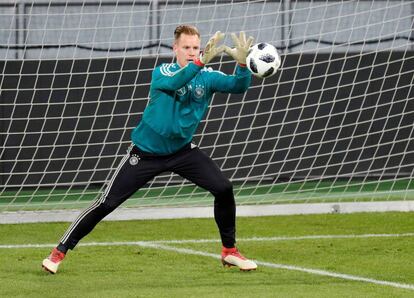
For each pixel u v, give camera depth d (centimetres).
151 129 2339
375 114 4481
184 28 2311
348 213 3709
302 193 4209
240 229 3341
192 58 2303
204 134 4150
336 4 4397
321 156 4466
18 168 4312
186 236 3203
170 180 4159
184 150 2384
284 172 4203
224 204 2433
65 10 4019
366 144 4497
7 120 4288
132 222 3541
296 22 4369
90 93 4341
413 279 2412
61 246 2438
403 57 4231
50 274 2462
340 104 4456
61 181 4347
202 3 4356
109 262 2670
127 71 4019
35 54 4300
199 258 2744
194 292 2227
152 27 4353
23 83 4303
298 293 2214
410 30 4206
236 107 4416
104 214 2402
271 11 4356
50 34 4309
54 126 4338
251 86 4403
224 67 4338
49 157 4253
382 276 2453
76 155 4347
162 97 2308
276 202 3988
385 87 4462
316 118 4238
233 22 4369
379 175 4434
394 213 3694
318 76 4172
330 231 3278
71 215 3581
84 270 2534
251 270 2509
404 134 4506
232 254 2502
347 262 2672
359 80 4450
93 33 4338
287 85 4419
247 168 4441
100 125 4356
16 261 2688
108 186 2386
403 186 4406
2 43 4250
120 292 2227
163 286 2306
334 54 4422
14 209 3862
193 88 2327
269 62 2291
